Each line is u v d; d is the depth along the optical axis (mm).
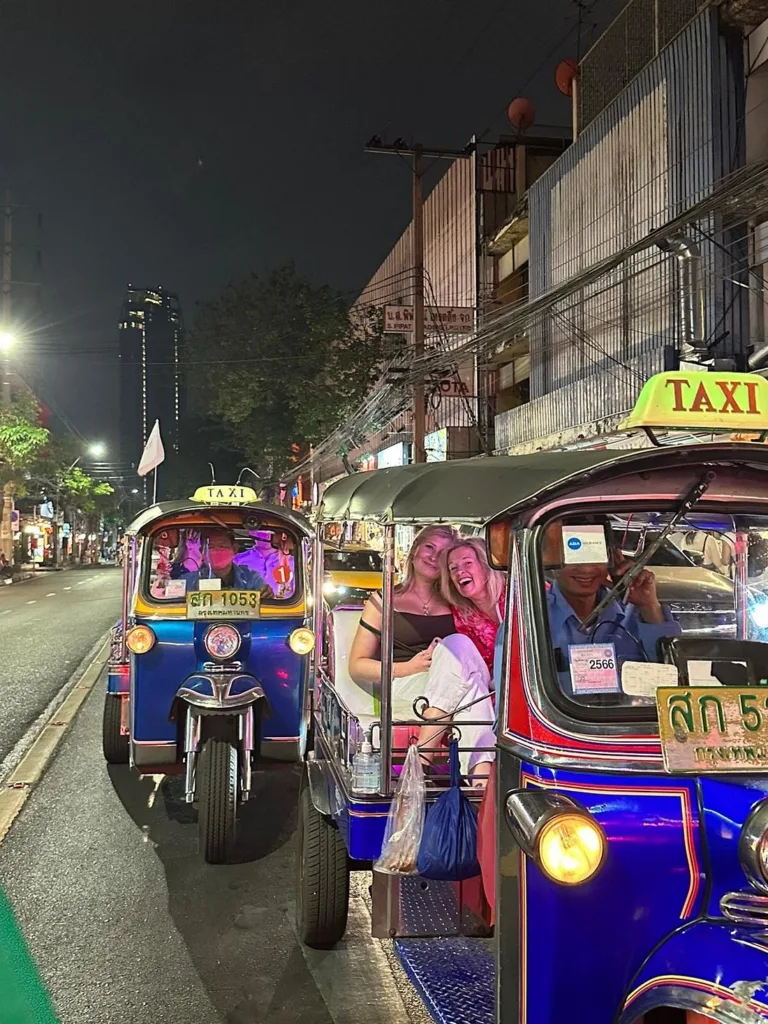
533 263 17781
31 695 10938
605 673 2490
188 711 5730
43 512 58562
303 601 6184
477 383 22781
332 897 4078
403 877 3338
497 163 23312
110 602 26469
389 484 3666
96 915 4672
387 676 3428
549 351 17000
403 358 20359
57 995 3820
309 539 6477
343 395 27969
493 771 2932
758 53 11422
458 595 4520
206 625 5898
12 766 7668
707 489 2639
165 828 6098
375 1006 3758
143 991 3865
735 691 2242
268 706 5973
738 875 2111
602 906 2100
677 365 11703
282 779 7438
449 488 3055
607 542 2785
